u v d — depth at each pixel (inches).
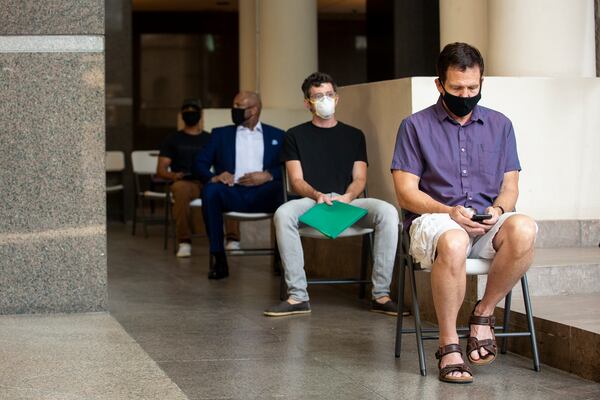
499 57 278.1
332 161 263.3
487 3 287.7
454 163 191.0
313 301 268.2
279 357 196.1
